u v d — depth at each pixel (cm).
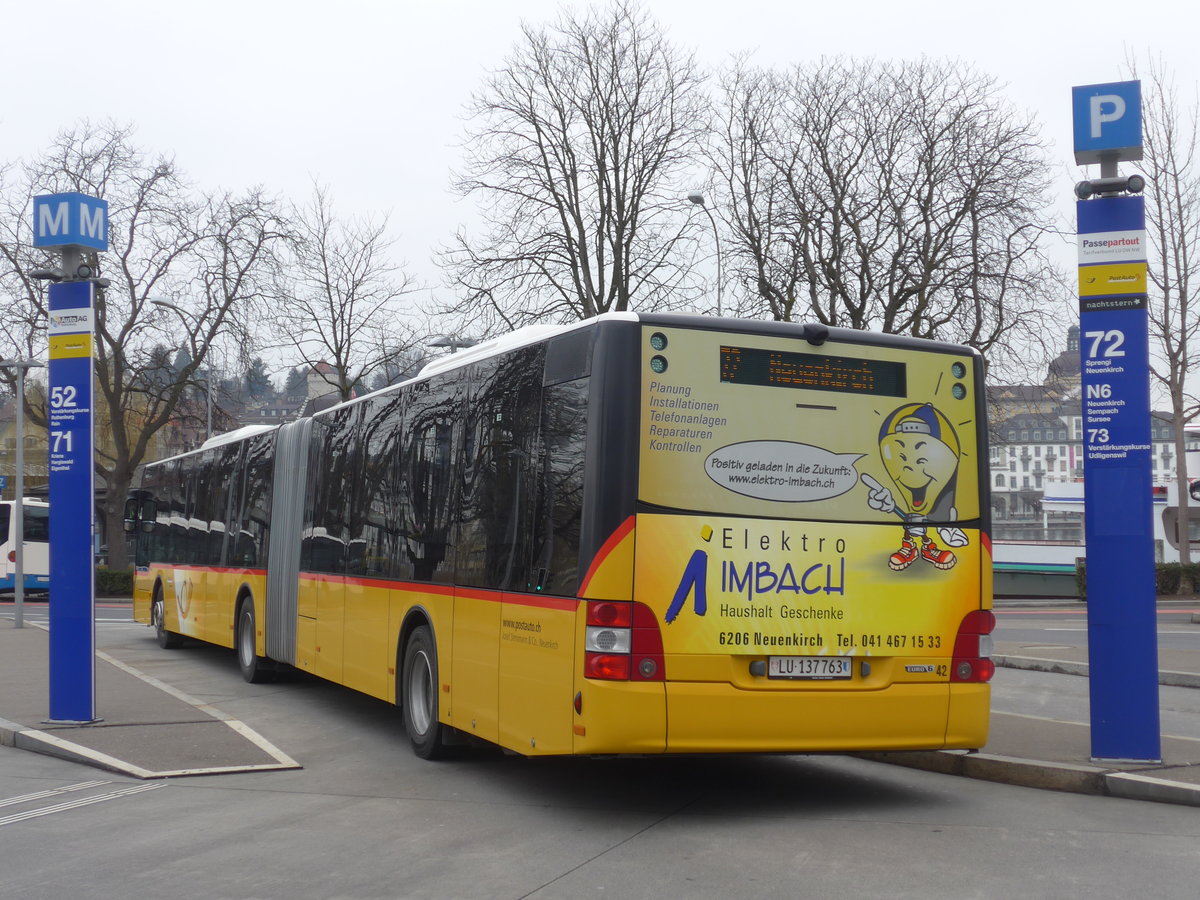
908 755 959
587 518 733
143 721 1129
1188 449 4291
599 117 3253
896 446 795
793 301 3366
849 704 758
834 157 3362
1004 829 728
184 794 855
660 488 739
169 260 3878
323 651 1267
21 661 1733
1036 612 3247
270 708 1319
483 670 863
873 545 780
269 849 690
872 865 641
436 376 1014
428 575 984
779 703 743
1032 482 10144
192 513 1908
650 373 746
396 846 694
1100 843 688
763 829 732
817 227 3341
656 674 726
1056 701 1333
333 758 1005
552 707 756
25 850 696
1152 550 879
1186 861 646
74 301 1133
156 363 3991
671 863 648
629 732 715
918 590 789
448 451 966
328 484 1291
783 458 766
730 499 752
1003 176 3200
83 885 620
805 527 765
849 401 787
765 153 3403
